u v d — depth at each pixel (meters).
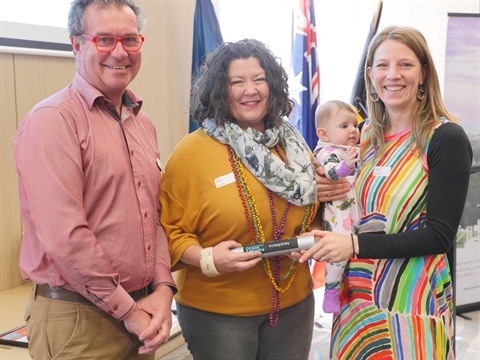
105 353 1.64
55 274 1.57
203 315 1.92
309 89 4.36
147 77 3.73
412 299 1.88
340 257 1.79
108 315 1.63
